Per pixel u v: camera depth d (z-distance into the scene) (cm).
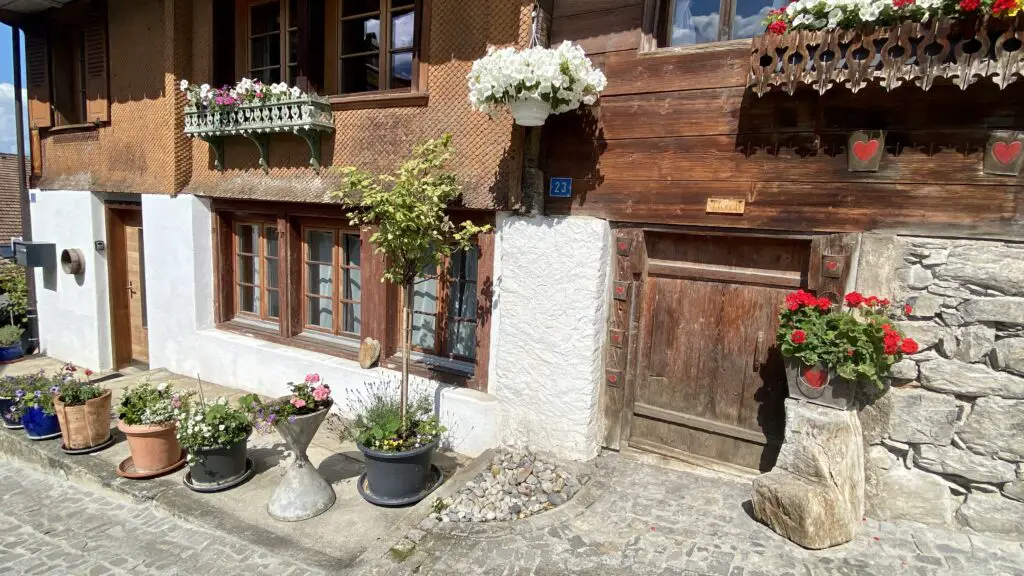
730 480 371
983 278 289
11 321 838
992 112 281
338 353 532
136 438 402
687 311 383
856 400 325
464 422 439
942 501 313
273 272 599
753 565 285
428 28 432
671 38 371
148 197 628
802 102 322
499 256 433
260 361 563
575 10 386
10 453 478
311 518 352
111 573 319
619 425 406
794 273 348
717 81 344
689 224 361
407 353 382
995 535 303
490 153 407
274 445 461
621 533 317
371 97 461
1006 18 248
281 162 531
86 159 698
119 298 732
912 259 304
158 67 598
